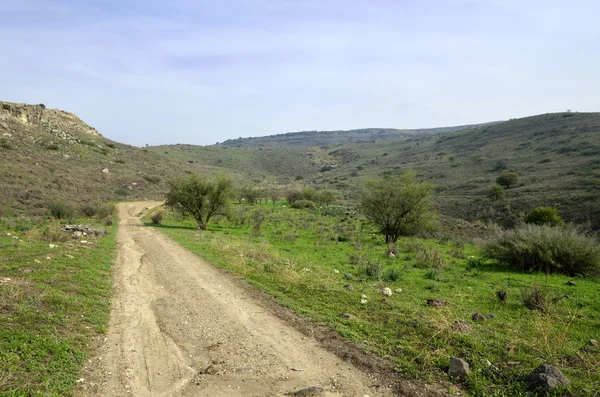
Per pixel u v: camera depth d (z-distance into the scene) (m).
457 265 14.88
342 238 22.42
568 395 4.60
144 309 8.10
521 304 9.01
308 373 5.37
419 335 6.61
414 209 22.48
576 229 14.49
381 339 6.49
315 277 11.14
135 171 73.62
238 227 29.56
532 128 122.81
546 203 55.12
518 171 82.50
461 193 76.31
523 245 13.83
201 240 19.64
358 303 8.59
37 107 80.88
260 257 14.41
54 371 4.89
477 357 5.66
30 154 56.25
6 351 5.10
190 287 10.08
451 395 4.73
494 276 12.63
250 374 5.32
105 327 6.77
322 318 7.57
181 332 6.89
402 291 10.04
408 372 5.33
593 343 6.39
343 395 4.78
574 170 69.88
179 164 100.88
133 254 14.93
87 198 46.62
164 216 36.03
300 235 24.14
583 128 103.06
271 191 72.94
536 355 5.80
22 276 8.69
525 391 4.72
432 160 123.56
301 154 191.00
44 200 37.41
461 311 8.20
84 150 72.06
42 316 6.47
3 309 6.46
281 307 8.40
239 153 173.38
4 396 4.12
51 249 12.66
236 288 10.02
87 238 17.47
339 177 129.62
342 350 6.10
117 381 4.95
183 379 5.14
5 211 28.25
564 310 8.56
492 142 123.12
